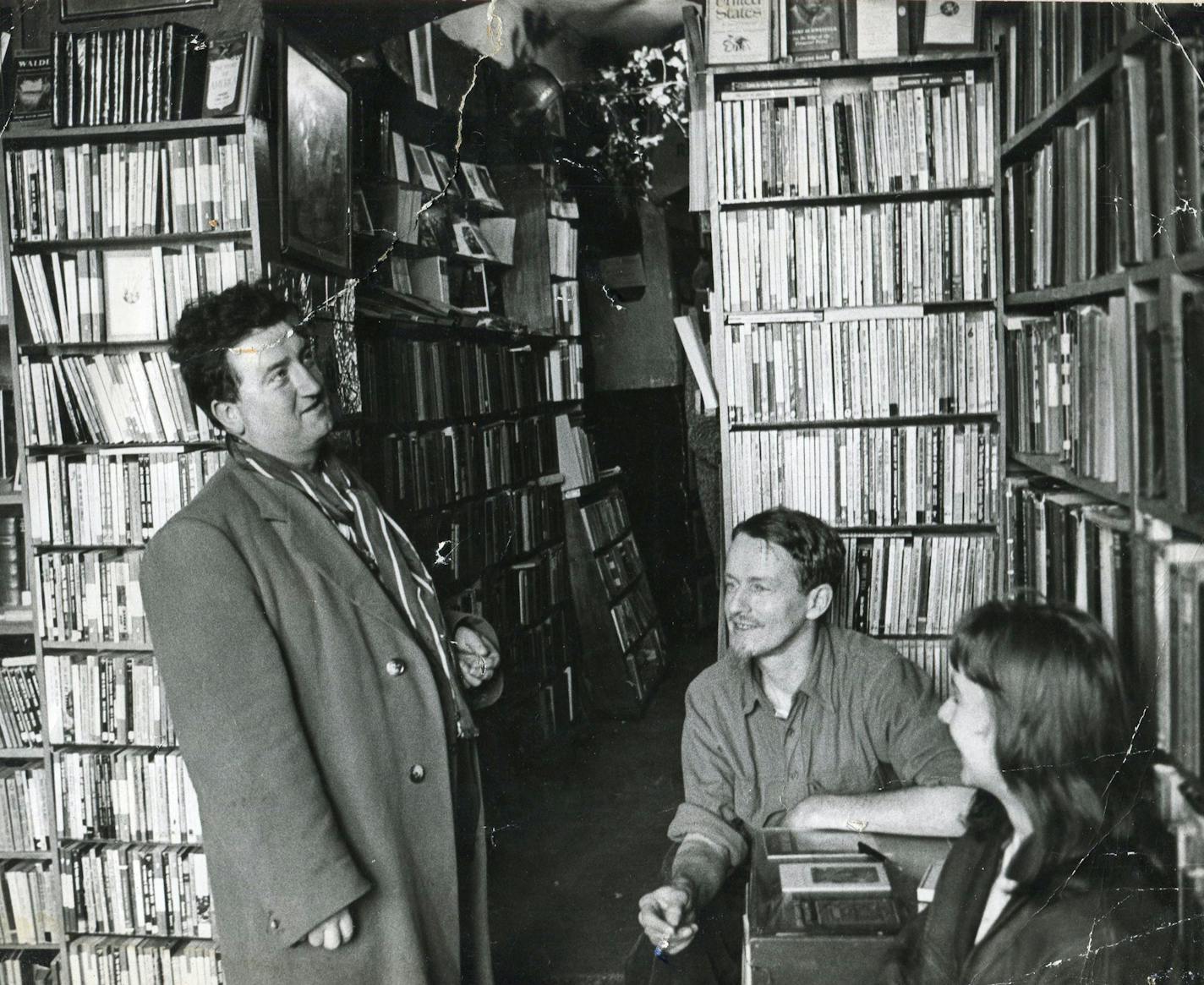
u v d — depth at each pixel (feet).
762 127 8.78
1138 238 5.42
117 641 7.88
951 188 8.57
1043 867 4.15
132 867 7.91
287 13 7.73
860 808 5.25
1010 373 8.53
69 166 7.56
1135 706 4.75
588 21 11.42
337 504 5.50
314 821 4.60
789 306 8.92
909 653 8.89
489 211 12.41
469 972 5.84
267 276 7.45
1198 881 4.33
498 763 11.62
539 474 13.42
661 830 10.71
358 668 5.09
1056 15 6.75
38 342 7.73
